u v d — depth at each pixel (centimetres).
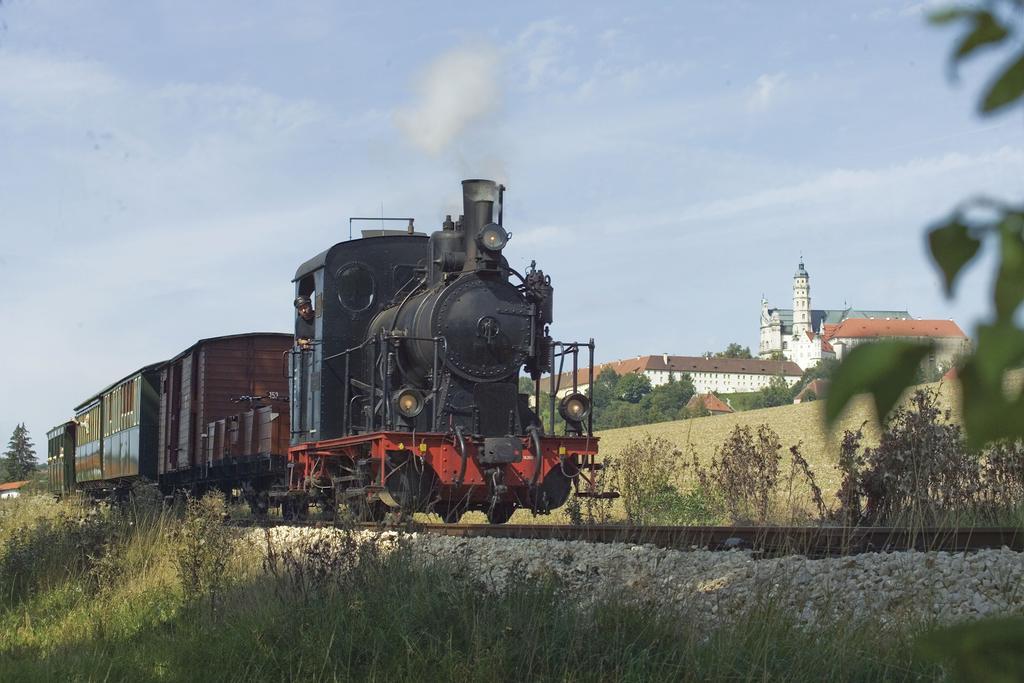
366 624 744
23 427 10288
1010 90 75
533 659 660
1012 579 739
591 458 1566
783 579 750
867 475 1192
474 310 1566
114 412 3044
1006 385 73
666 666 623
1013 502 1132
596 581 810
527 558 970
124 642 918
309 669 696
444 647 690
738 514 1338
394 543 980
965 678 95
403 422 1489
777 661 607
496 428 1560
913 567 767
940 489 1172
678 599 732
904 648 605
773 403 17000
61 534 1328
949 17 77
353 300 1716
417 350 1591
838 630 637
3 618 1103
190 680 734
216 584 983
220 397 2344
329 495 1670
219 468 2302
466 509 1590
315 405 1706
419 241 1784
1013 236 75
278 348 2411
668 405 16962
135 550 1256
